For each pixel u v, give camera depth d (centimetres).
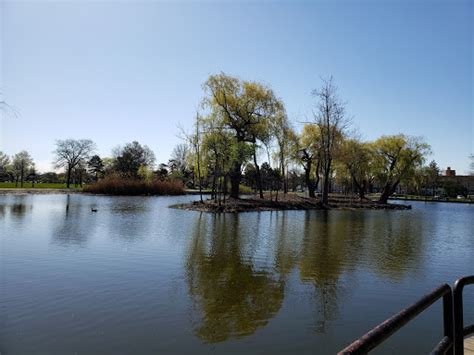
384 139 5209
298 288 970
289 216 3039
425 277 1124
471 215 3834
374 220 2938
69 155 8062
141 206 3669
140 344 627
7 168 9412
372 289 980
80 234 1758
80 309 780
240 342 645
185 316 755
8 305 795
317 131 4725
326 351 622
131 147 8906
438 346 260
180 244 1554
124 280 997
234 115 3931
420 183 6319
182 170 9262
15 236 1667
